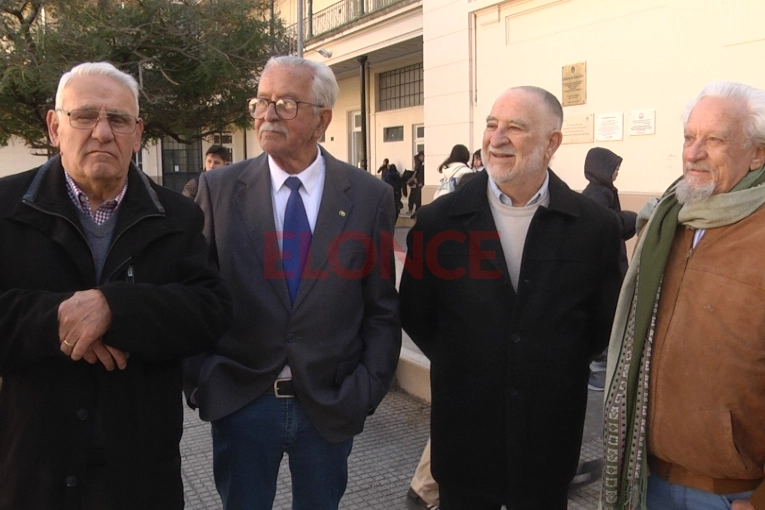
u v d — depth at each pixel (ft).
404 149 59.62
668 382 5.84
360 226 7.47
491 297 7.23
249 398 7.04
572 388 7.30
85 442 5.67
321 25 62.44
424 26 35.83
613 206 15.72
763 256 5.46
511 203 7.45
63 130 5.78
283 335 7.06
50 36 21.98
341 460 7.50
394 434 13.07
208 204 7.47
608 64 25.66
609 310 7.51
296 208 7.32
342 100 68.74
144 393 5.98
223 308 6.30
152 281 6.03
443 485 7.69
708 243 5.81
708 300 5.65
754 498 5.45
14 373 5.67
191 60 25.07
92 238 5.98
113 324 5.45
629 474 6.08
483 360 7.26
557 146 7.33
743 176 5.77
